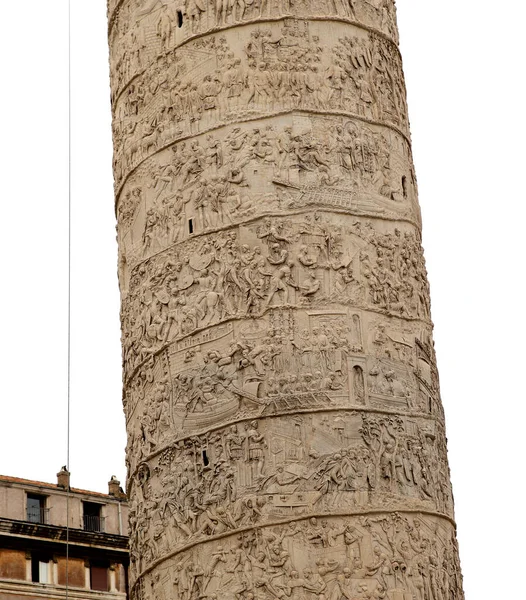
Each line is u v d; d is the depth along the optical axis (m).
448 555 25.20
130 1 28.12
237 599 24.00
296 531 24.16
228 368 25.16
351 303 25.52
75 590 42.47
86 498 44.03
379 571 24.16
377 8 27.78
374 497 24.56
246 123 26.19
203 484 24.83
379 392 25.25
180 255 26.06
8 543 42.03
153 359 26.06
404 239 26.56
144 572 25.41
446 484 25.83
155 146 26.91
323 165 26.06
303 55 26.58
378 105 27.08
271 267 25.42
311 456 24.52
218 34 26.78
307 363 25.00
